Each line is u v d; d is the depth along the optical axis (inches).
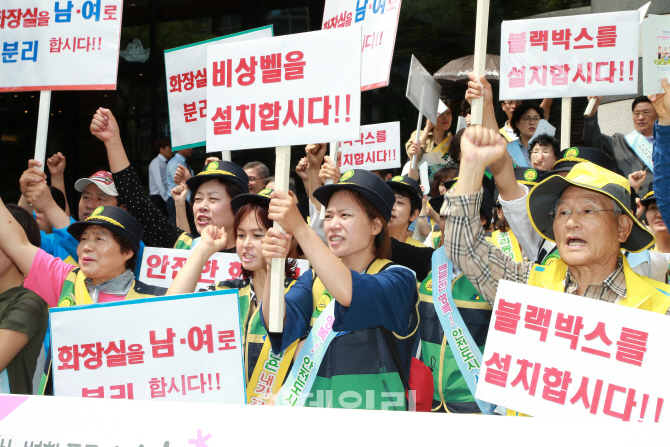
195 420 68.1
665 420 71.4
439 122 282.7
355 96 92.2
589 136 220.2
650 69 132.7
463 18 396.8
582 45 139.3
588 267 87.9
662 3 263.4
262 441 66.2
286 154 95.0
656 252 135.0
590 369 75.6
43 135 149.6
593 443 60.1
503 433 61.9
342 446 64.7
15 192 503.8
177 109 189.9
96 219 119.3
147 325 89.5
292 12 444.5
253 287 115.8
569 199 87.5
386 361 95.5
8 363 115.2
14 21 153.2
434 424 63.4
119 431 69.2
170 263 144.6
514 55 144.6
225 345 89.0
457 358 106.4
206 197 150.3
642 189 212.7
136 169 490.6
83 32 150.4
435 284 112.1
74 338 90.0
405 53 409.7
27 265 119.8
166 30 478.0
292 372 99.5
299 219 90.3
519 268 98.0
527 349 79.0
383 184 104.9
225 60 99.4
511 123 230.1
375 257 105.7
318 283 108.2
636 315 74.5
